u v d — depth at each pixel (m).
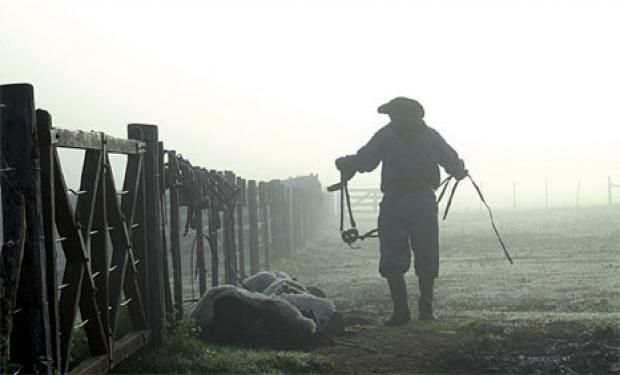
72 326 7.18
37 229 6.41
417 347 10.05
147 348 9.27
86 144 7.42
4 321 6.03
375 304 15.15
